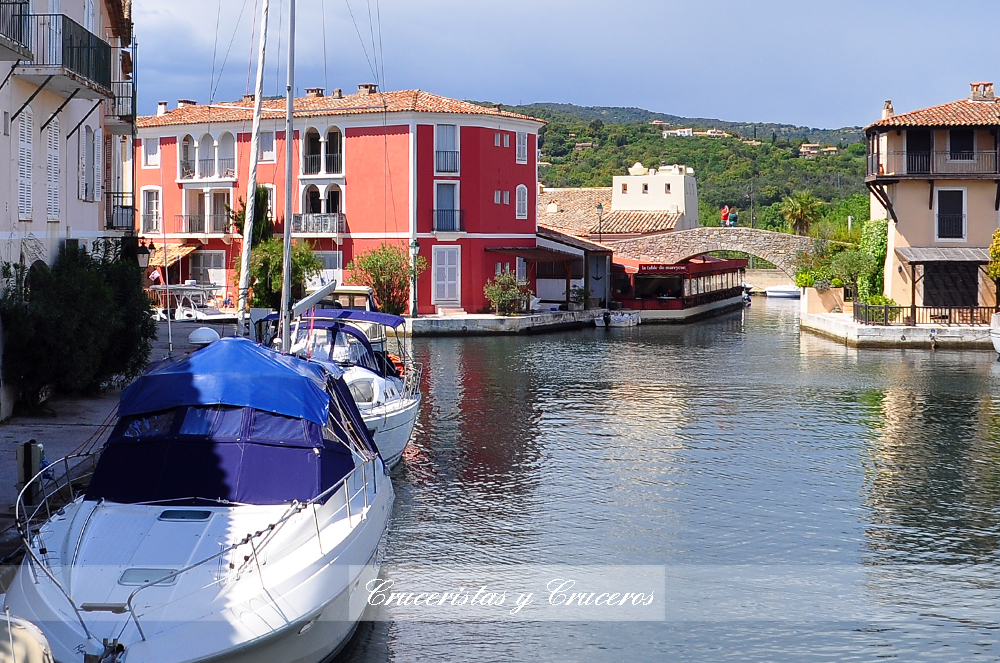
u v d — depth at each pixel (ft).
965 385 112.27
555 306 206.28
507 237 196.85
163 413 41.98
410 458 75.00
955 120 161.58
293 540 37.63
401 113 183.52
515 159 198.39
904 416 93.20
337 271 189.88
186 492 39.96
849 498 65.10
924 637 44.55
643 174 307.58
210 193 201.26
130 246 105.81
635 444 80.43
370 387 71.10
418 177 184.65
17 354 71.92
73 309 74.54
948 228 165.48
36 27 75.82
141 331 86.84
